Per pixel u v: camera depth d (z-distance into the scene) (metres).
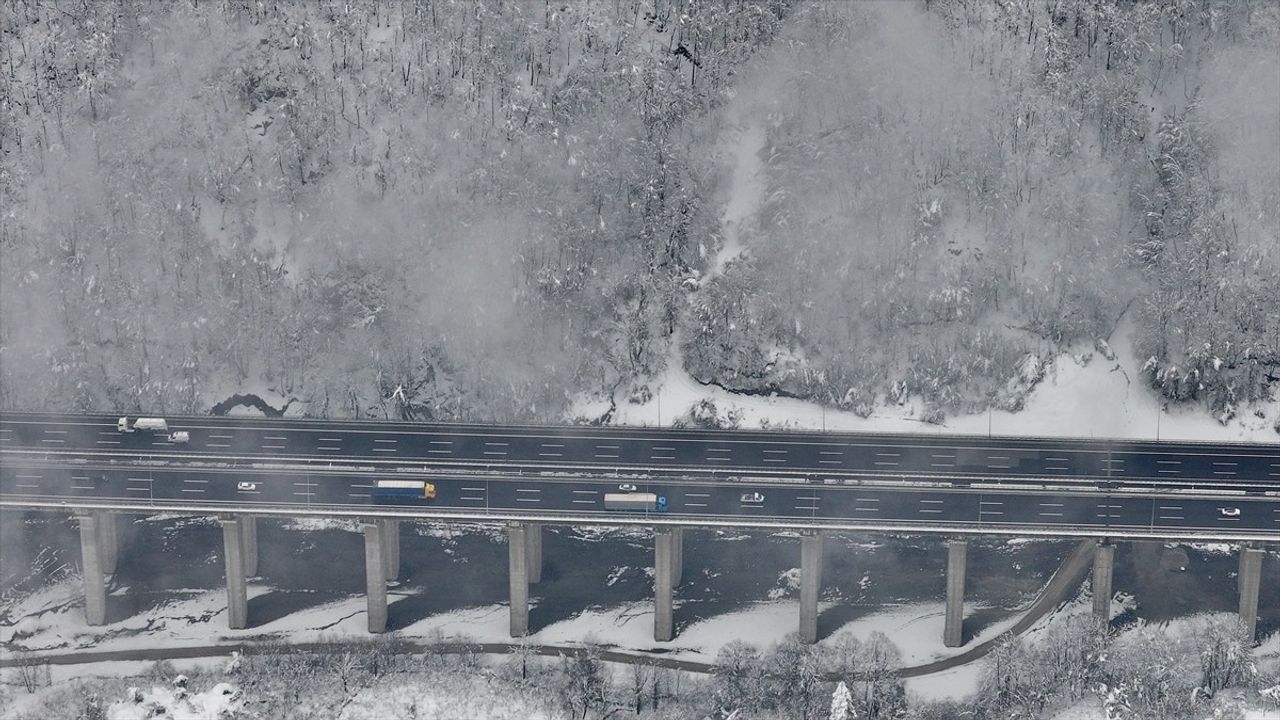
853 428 190.12
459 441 180.00
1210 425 189.12
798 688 159.38
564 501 169.12
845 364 193.00
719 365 194.50
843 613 174.62
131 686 162.25
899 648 169.12
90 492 172.00
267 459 176.50
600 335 195.62
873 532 165.50
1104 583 168.88
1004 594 176.25
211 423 183.75
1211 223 193.62
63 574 181.25
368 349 194.00
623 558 183.00
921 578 178.75
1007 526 164.88
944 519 166.12
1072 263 195.12
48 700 162.38
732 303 195.12
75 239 195.38
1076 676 159.12
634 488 170.75
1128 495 169.50
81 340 193.38
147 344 193.88
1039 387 191.12
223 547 184.88
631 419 192.00
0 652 171.50
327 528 186.25
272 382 195.38
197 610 176.88
